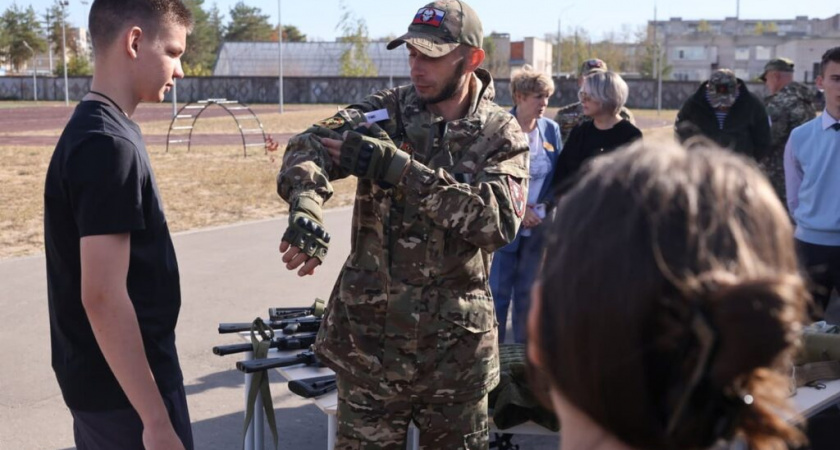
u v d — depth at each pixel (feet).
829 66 16.07
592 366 2.47
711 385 2.43
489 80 9.15
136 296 7.53
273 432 12.25
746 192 2.48
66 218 7.32
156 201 7.64
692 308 2.36
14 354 18.49
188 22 7.83
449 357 8.59
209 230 33.14
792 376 11.14
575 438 2.69
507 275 17.22
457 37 8.57
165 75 7.67
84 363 7.61
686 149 2.65
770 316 2.31
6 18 294.66
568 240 2.56
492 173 8.51
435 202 8.13
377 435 8.77
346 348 8.80
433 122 8.80
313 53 273.95
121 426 7.73
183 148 70.54
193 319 21.35
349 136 8.25
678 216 2.43
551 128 17.65
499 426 11.00
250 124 107.04
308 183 8.09
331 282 25.20
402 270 8.53
